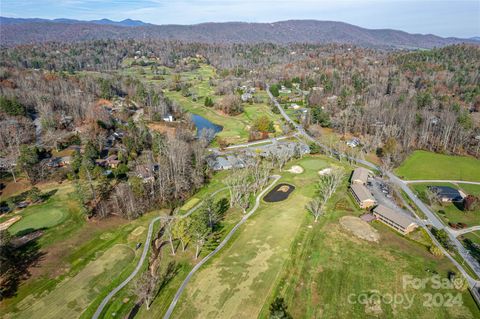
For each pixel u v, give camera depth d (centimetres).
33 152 9712
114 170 9569
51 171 9638
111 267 6238
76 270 6131
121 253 6644
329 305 5369
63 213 7812
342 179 10188
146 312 5212
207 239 7138
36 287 5662
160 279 5919
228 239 7175
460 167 11412
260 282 5866
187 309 5266
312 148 12300
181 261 6419
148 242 7025
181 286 5753
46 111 12912
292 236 7256
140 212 8019
